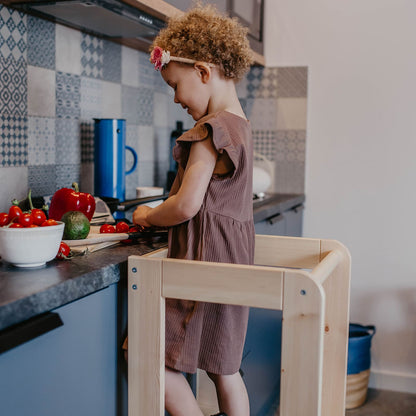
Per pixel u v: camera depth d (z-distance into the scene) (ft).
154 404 3.69
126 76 7.45
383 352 8.73
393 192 8.54
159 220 3.97
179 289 3.51
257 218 6.19
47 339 3.05
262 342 6.84
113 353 3.76
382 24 8.38
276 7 8.86
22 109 5.51
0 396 2.72
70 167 6.33
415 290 8.55
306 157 8.92
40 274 3.24
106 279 3.48
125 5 5.02
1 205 5.28
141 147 7.98
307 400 3.24
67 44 6.16
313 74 8.78
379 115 8.50
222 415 4.03
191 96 4.08
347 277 4.37
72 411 3.33
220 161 3.94
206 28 3.99
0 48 5.17
